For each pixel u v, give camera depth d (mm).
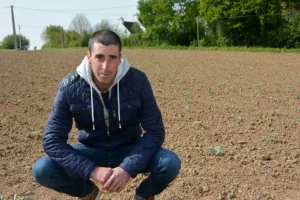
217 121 6508
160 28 47719
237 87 10719
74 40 66938
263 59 22266
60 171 2898
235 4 38312
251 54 27125
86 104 2863
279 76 13742
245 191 3768
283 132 5902
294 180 4109
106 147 3023
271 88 10680
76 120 2975
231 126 6195
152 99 2984
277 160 4672
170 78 12312
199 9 44625
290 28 34812
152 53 27781
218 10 38906
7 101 7531
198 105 7836
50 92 8867
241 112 7281
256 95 9406
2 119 6188
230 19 38500
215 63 19062
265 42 37188
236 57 23812
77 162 2742
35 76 11562
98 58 2688
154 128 2947
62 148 2799
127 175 2734
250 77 13273
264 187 3881
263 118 6801
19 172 4121
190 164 4461
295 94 9711
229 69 16047
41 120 6309
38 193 3666
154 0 48250
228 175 4156
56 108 2896
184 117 6734
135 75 2947
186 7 46750
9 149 4785
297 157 4816
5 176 3992
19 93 8539
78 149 3053
